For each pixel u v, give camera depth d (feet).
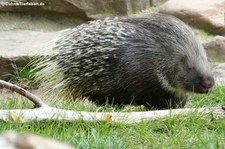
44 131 30.30
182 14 73.05
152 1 75.10
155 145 30.40
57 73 46.52
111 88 43.96
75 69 45.06
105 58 43.37
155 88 43.52
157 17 45.11
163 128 34.65
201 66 43.68
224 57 69.77
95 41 43.86
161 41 43.21
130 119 34.53
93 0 69.21
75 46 45.03
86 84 44.86
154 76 43.09
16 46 59.98
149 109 45.11
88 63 44.14
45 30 67.26
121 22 44.62
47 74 47.24
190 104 46.65
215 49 69.77
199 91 43.93
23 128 30.83
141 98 44.29
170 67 43.19
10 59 56.90
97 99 45.60
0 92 54.19
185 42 43.62
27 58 57.52
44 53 48.06
